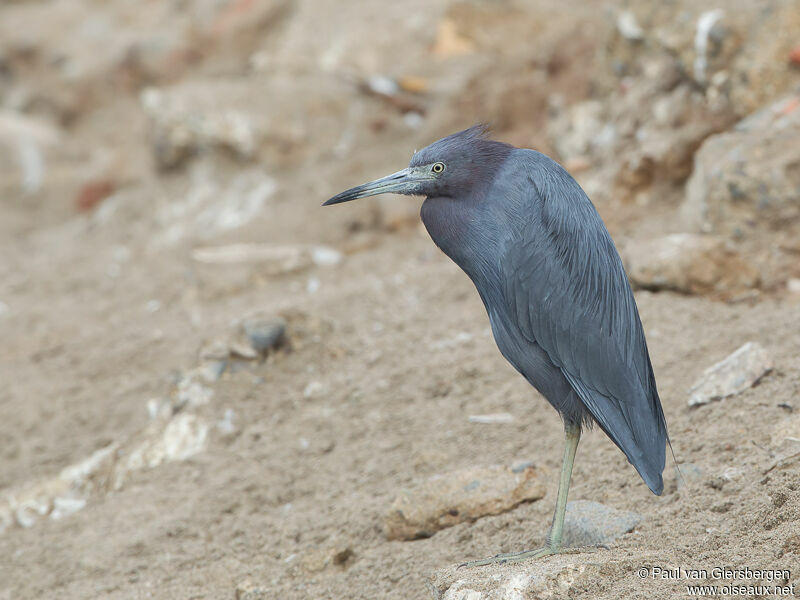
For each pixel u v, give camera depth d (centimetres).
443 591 685
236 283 1527
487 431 1005
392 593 759
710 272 1136
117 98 2370
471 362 1128
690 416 912
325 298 1360
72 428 1222
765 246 1172
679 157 1365
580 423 758
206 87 1989
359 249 1588
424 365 1143
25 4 2712
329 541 878
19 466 1175
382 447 1028
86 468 1139
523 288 750
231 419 1138
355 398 1117
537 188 750
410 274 1394
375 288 1364
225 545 925
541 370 766
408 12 2056
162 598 849
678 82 1445
